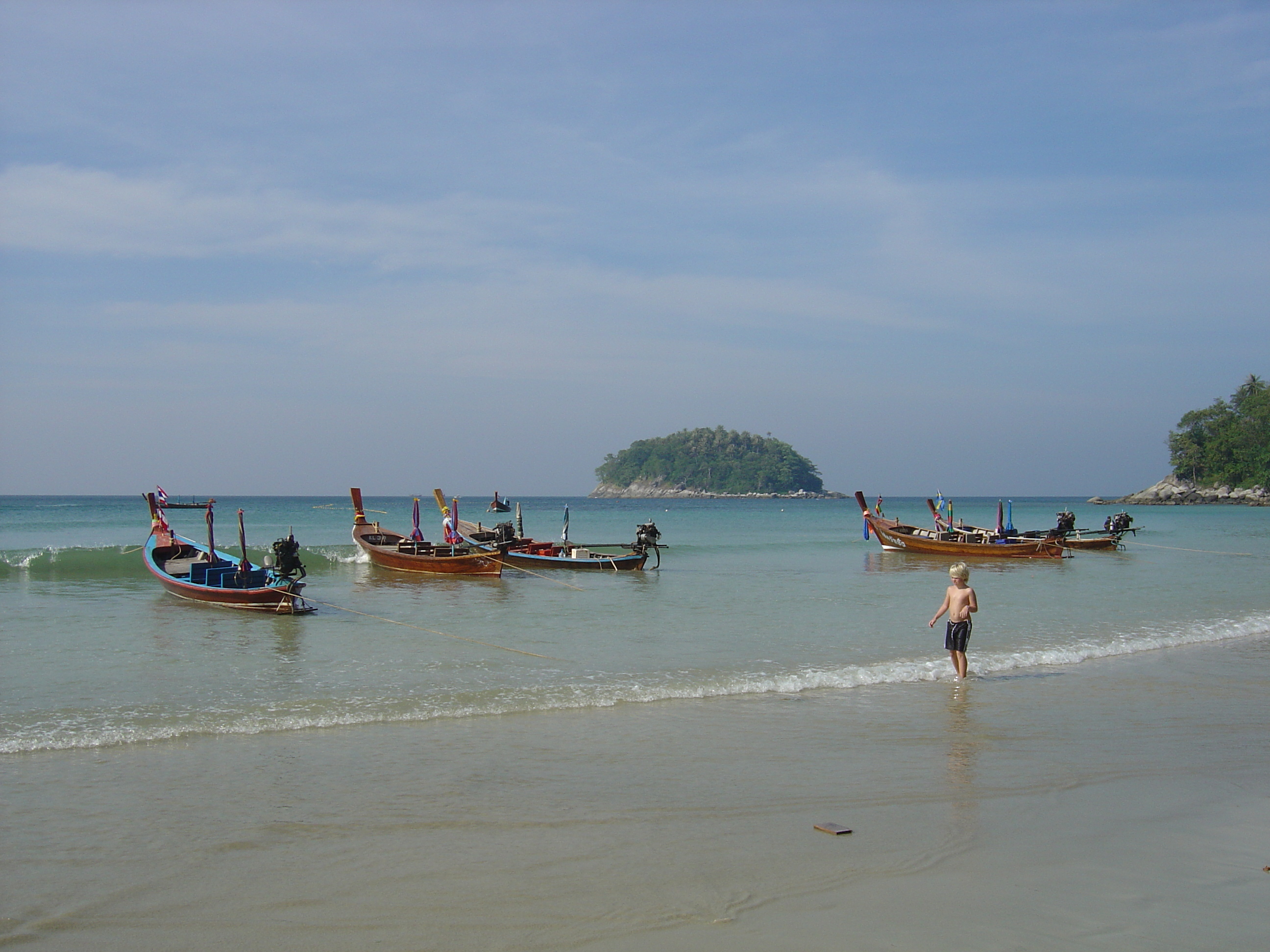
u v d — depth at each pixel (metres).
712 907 6.18
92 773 8.92
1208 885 6.67
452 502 38.47
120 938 5.70
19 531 53.50
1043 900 6.37
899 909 6.19
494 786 8.63
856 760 9.65
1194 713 11.97
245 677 13.54
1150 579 31.31
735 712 11.70
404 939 5.71
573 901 6.25
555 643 16.80
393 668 14.31
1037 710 12.00
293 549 20.86
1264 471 148.00
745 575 31.62
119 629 18.06
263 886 6.44
